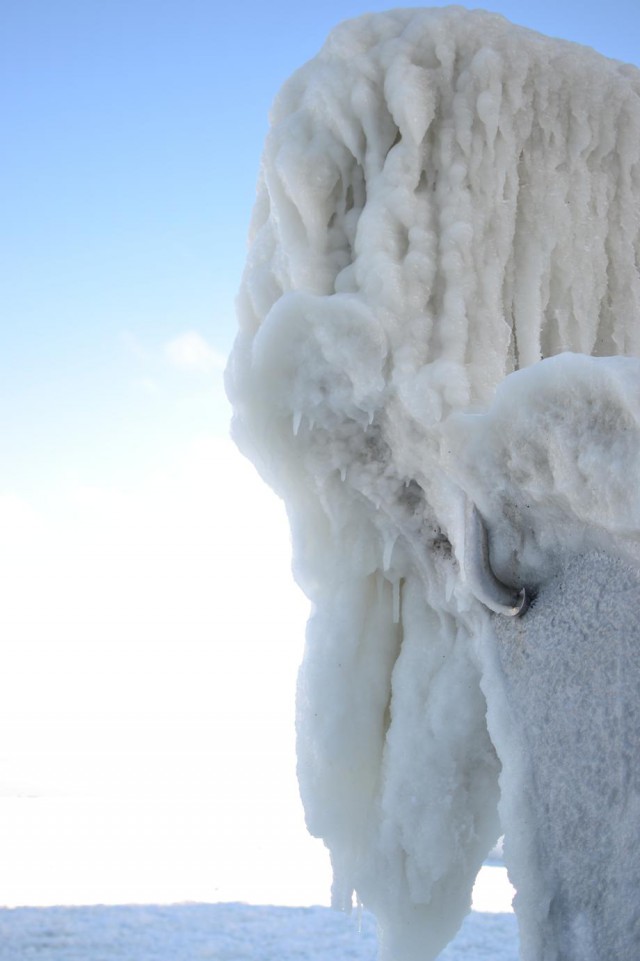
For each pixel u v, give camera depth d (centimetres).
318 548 126
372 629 128
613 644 91
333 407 116
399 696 126
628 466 85
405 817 123
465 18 118
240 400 119
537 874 96
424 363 111
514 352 117
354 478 121
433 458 112
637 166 124
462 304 111
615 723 90
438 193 115
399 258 114
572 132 120
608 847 90
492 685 105
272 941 407
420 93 114
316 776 126
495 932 421
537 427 93
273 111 128
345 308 110
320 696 126
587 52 123
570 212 120
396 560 126
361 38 121
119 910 471
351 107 118
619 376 85
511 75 116
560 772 96
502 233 115
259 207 131
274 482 123
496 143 116
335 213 121
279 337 112
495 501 101
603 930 89
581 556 96
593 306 121
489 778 123
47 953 377
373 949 396
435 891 125
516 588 102
